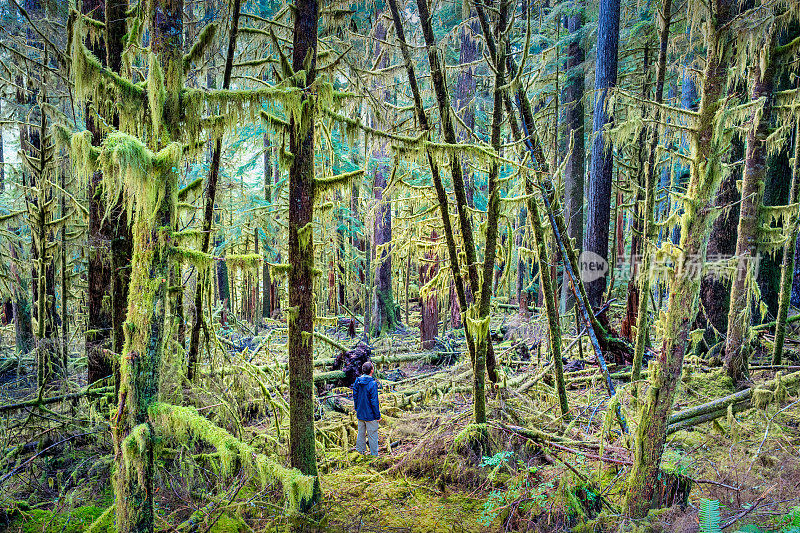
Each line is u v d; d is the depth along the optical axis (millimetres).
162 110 2957
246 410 6215
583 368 8039
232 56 4609
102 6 5273
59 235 8109
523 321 10258
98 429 5133
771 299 8562
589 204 10281
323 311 16125
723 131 2898
